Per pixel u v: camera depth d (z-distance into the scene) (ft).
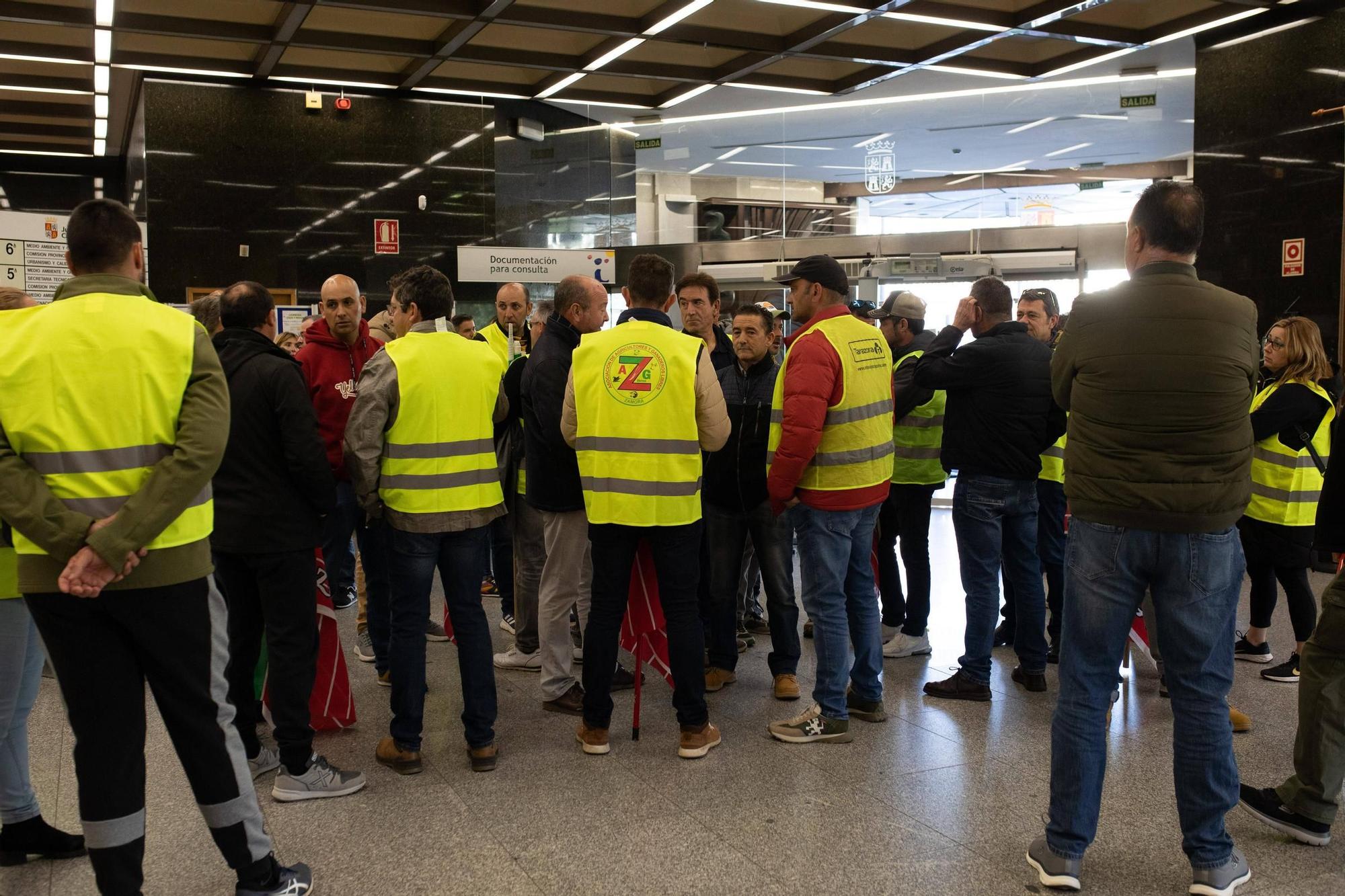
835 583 12.42
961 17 29.53
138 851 7.59
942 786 11.14
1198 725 8.68
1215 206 30.76
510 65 34.01
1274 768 11.67
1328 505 9.89
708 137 43.45
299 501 10.61
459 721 13.47
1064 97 39.17
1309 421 14.56
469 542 11.65
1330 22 27.43
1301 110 28.30
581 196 42.68
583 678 12.23
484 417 11.64
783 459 11.82
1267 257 29.37
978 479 13.75
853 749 12.28
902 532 16.31
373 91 37.99
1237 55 29.86
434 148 38.96
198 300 12.71
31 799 9.50
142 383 7.37
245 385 10.32
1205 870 8.71
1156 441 8.43
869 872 9.17
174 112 35.42
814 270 12.34
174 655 7.54
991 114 40.45
